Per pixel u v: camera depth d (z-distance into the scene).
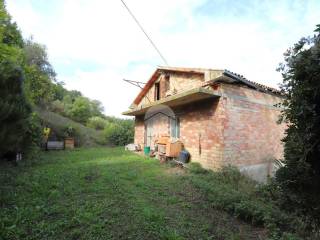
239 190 5.38
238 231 3.42
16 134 6.02
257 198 4.71
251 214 3.72
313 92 3.07
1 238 2.74
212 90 6.97
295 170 3.48
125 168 7.87
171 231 3.12
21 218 3.34
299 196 3.52
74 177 6.15
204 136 7.81
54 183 5.31
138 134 14.45
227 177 6.35
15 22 11.12
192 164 7.84
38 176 5.91
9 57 6.25
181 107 9.34
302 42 3.20
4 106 5.30
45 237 2.89
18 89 6.08
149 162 9.26
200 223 3.58
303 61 3.09
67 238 2.91
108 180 5.97
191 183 5.93
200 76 9.18
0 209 3.60
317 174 3.33
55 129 16.02
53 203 4.11
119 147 17.03
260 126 8.37
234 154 7.25
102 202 4.22
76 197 4.50
